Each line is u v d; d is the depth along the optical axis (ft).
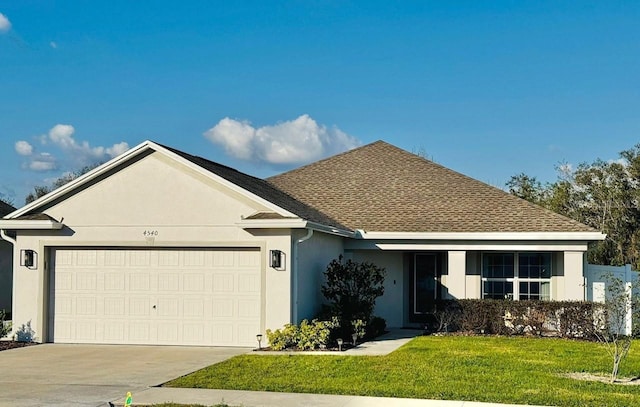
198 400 38.83
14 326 65.26
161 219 63.77
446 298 79.20
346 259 80.38
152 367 50.70
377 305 81.35
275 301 61.31
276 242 61.57
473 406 37.29
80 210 65.05
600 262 152.66
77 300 65.00
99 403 38.37
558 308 70.44
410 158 96.17
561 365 51.26
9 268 91.45
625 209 155.63
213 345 62.49
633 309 53.01
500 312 72.13
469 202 84.07
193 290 63.31
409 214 82.12
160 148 63.21
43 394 40.81
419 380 44.62
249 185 70.08
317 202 86.53
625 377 46.83
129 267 64.44
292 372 47.70
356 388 41.96
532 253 78.48
